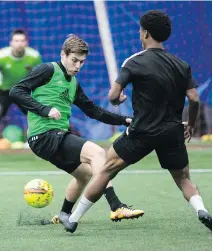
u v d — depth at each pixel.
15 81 28.95
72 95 14.06
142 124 12.28
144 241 12.48
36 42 35.44
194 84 12.45
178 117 12.51
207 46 35.22
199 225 14.13
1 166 25.98
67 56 13.76
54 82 13.79
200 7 35.28
